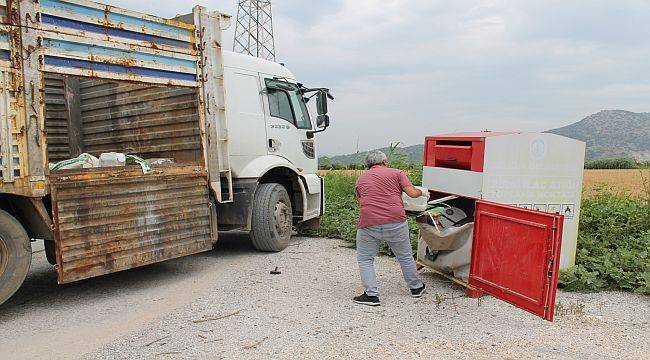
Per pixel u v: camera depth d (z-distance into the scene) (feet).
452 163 20.58
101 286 20.39
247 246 28.37
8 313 17.15
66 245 16.89
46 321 16.30
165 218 20.22
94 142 27.02
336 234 31.07
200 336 14.78
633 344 14.11
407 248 18.26
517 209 15.94
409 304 17.66
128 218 18.80
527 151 18.80
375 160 18.88
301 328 15.35
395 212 17.80
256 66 27.43
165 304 17.88
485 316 16.40
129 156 20.57
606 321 15.89
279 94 28.66
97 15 17.83
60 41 16.75
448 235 18.85
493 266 17.04
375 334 14.87
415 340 14.42
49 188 16.51
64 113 27.35
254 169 25.84
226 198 23.65
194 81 21.74
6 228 16.17
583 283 19.01
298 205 29.35
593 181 36.83
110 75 18.29
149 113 24.13
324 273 21.98
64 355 13.57
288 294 18.85
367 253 18.08
